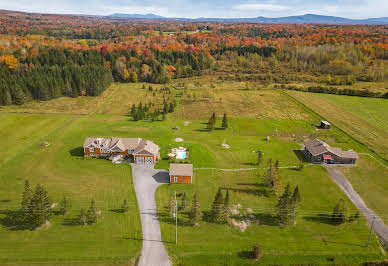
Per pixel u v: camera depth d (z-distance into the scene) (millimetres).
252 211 52031
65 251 42000
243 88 150375
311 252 43094
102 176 62594
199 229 47219
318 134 90312
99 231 46125
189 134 89250
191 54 199500
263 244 44375
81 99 127375
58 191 56562
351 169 67688
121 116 106375
